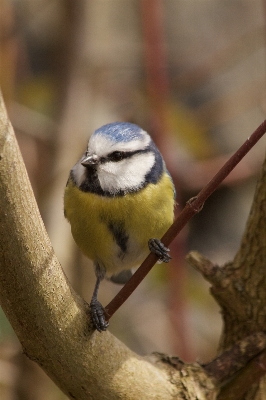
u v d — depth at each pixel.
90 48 2.97
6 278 2.74
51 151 2.95
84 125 2.96
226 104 2.99
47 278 2.74
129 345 2.98
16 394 2.90
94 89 2.98
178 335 2.91
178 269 2.92
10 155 2.72
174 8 3.32
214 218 3.22
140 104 2.96
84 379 2.76
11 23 2.93
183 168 2.96
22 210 2.73
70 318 2.75
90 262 2.95
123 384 2.76
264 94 2.99
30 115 2.95
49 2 3.03
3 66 2.93
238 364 2.79
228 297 2.80
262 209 2.80
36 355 2.75
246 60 3.16
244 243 2.81
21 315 2.74
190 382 2.78
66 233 2.94
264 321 2.80
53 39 3.01
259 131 2.75
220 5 3.25
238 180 2.96
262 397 2.80
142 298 3.00
